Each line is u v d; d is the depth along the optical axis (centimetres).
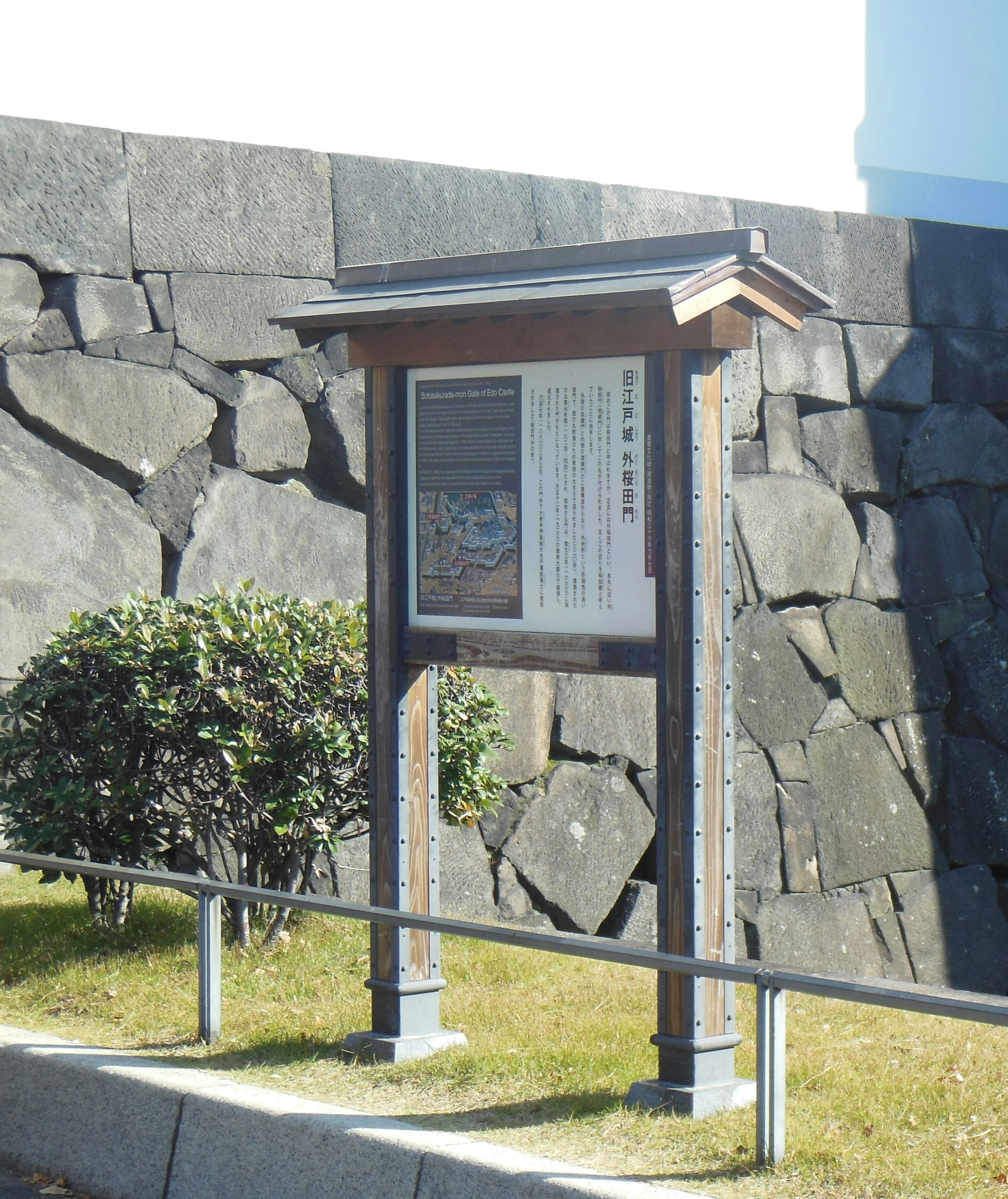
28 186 840
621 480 482
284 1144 443
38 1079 508
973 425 1262
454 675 742
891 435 1213
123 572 864
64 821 662
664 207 1098
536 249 500
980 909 1201
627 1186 387
